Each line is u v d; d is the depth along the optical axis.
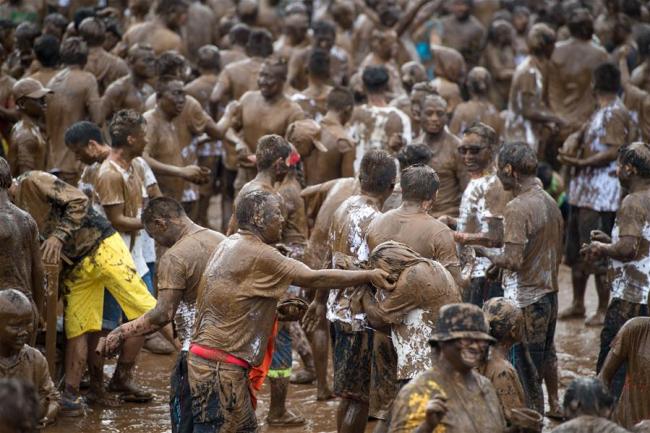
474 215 23.83
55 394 18.19
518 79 39.03
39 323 21.95
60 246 22.38
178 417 19.06
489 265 23.89
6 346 17.47
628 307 22.62
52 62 34.47
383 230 18.81
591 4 52.31
